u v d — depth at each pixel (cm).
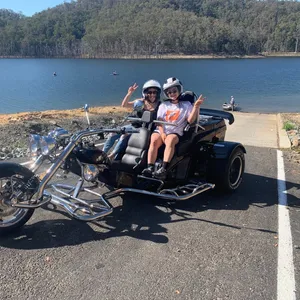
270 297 330
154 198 547
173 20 17212
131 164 498
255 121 1465
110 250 400
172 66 9694
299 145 914
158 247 408
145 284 343
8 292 329
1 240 416
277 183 631
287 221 482
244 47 16525
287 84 5122
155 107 577
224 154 556
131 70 8094
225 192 572
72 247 404
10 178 412
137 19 18400
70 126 1139
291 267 376
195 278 354
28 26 18438
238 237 435
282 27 18050
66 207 438
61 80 5553
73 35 17500
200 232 445
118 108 1712
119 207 512
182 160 536
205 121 602
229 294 332
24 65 10575
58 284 341
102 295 327
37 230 439
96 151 455
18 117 1229
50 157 432
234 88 4509
